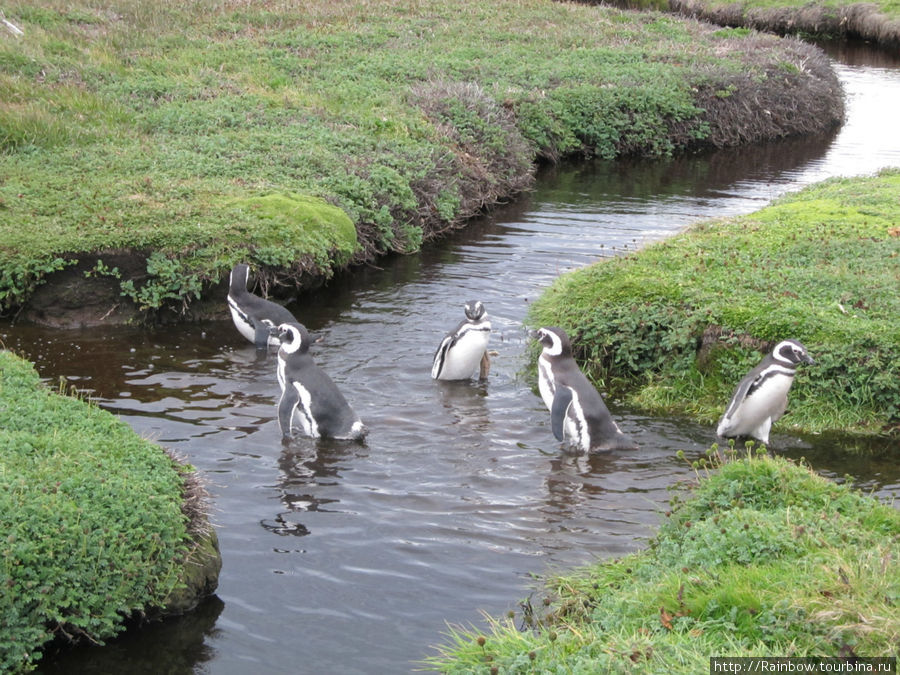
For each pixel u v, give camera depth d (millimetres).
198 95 22188
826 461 9773
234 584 7500
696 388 11188
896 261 13227
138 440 8148
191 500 7684
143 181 16094
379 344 12703
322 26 30656
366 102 22781
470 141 21656
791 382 9672
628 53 31625
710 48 33594
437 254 17172
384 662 6602
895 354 10578
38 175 16266
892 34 46031
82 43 25094
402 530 8320
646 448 9992
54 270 13102
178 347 12648
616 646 5758
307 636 6902
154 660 6660
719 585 6297
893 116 32500
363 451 9781
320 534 8219
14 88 20344
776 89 30297
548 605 7176
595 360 11812
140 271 13523
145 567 6863
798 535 6738
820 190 19062
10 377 9164
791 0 50406
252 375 11789
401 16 33281
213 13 30656
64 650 6695
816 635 5613
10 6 26625
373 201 16969
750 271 12930
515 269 16250
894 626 5461
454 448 9898
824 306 11695
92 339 12797
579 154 26688
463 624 7016
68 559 6578
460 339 11305
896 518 7277
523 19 34844
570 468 9508
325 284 15227
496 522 8469
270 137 19250
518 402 11102
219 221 14492
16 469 7180
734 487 7723
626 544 8094
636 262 13641
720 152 27812
